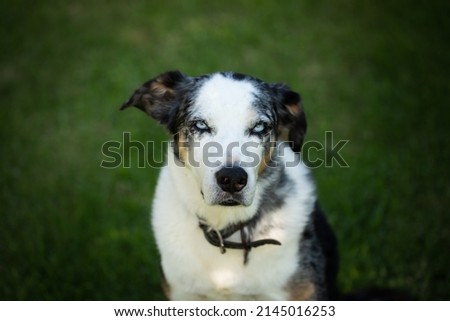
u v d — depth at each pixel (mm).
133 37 10688
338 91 9234
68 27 10945
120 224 7172
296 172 5109
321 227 5355
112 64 10078
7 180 7793
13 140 8609
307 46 10273
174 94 5074
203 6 11383
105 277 6414
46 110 9227
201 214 4809
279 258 4859
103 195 7566
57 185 7777
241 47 10320
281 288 4930
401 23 10492
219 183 4320
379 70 9578
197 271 4914
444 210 6941
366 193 7246
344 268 6336
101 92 9477
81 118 9031
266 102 4762
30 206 7418
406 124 8406
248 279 4883
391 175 7520
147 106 5125
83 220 7164
